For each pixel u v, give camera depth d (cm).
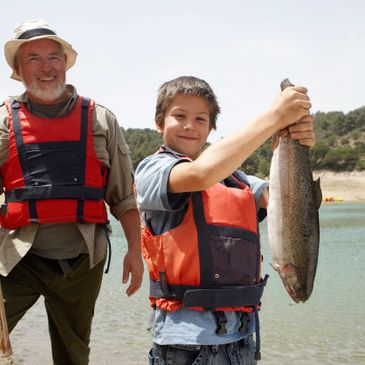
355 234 2278
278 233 321
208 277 304
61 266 468
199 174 275
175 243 308
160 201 295
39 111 479
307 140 298
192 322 301
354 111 13175
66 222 468
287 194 321
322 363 695
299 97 279
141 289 1118
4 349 425
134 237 496
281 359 713
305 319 898
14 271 471
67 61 504
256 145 275
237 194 322
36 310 952
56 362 510
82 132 476
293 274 321
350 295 1068
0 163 472
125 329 835
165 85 346
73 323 494
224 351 304
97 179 480
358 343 773
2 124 472
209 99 340
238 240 312
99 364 683
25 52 472
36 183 463
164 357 306
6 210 470
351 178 8850
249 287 312
